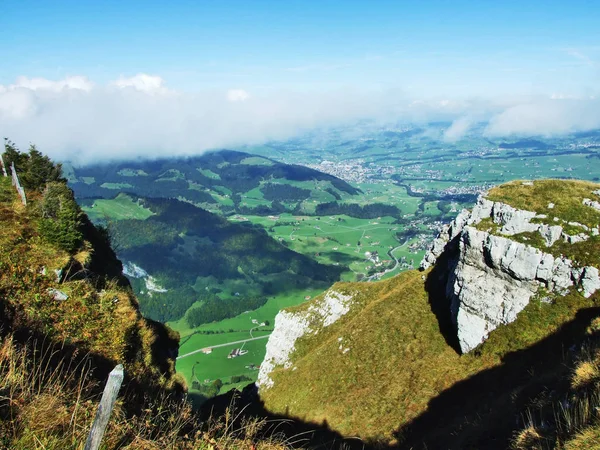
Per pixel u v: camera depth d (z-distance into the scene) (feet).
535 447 37.86
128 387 55.01
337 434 138.10
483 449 74.02
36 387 29.35
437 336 158.10
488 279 140.87
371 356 167.84
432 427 116.78
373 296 217.36
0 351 29.50
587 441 30.83
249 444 30.73
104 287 95.81
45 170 153.28
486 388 120.47
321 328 224.94
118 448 26.22
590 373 45.09
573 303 124.06
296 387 186.91
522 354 122.01
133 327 83.46
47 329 59.57
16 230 89.56
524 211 141.28
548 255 130.52
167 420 35.65
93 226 158.81
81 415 27.04
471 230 148.05
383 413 135.44
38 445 22.70
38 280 74.74
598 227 131.13
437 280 190.19
